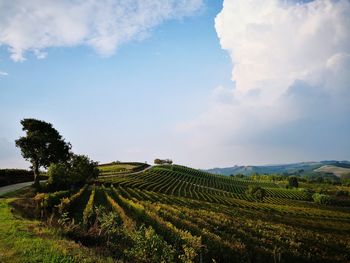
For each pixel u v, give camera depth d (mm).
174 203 70250
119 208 39500
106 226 23125
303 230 53625
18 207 30984
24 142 62938
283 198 147750
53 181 59031
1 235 17250
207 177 190500
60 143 68312
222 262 24234
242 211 75375
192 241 23234
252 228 44812
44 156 64938
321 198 136375
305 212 94375
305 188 180000
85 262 13320
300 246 36406
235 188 167250
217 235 32656
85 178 73938
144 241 18062
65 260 13203
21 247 14930
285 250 31406
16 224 20344
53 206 35656
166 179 143625
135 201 54188
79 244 17297
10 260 13172
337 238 50312
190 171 199250
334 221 81062
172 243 25672
